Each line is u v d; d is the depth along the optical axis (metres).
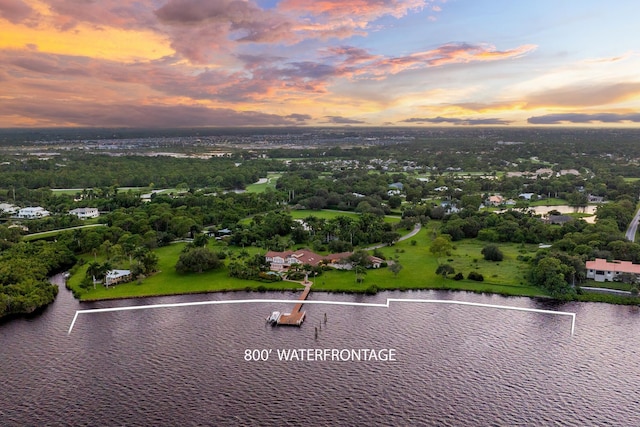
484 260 195.12
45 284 161.75
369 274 179.25
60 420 97.38
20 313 147.25
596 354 120.56
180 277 177.88
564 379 110.06
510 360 118.12
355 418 97.94
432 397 104.12
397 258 199.62
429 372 113.19
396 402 102.69
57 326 138.25
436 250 194.38
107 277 170.25
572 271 163.00
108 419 97.62
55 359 119.75
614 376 110.94
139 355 121.38
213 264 184.50
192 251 183.38
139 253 185.88
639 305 149.75
